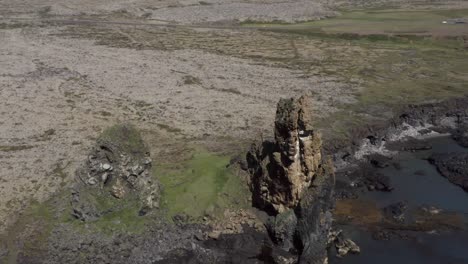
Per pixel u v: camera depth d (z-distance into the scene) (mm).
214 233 57906
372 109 94188
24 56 131250
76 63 125125
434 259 56156
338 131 84812
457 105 94688
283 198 58375
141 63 125000
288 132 54938
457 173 73188
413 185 71062
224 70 118625
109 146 59000
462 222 62469
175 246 56500
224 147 78250
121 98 101375
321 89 105250
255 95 102188
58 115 93000
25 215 60906
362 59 125688
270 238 57938
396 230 60969
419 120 89688
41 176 70438
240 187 63094
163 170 69500
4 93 104125
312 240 55094
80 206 58688
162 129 86375
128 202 59469
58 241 56125
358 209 65188
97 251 55062
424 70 116188
